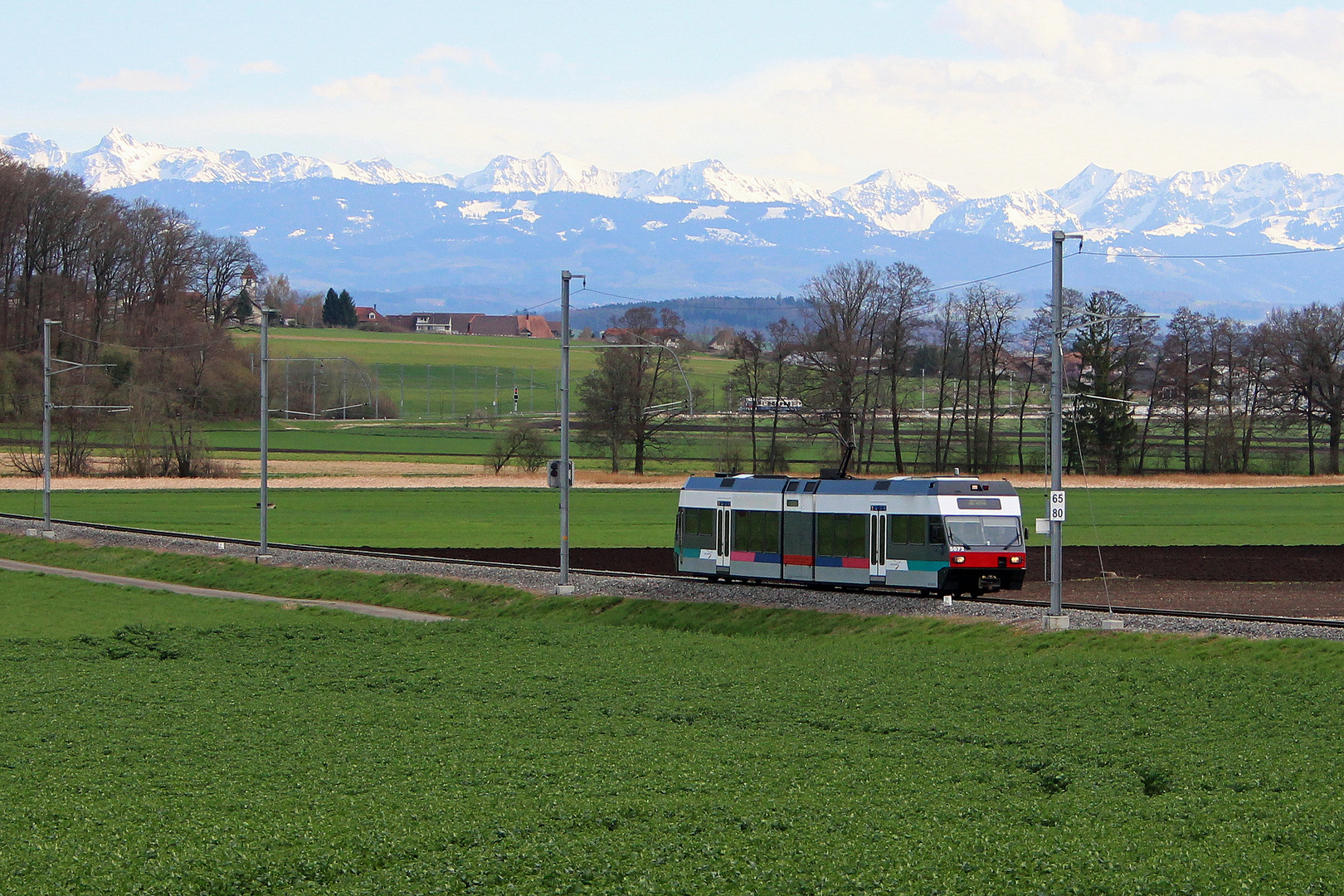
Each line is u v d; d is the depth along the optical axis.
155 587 67.50
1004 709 34.69
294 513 101.06
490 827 25.36
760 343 137.88
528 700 38.03
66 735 33.62
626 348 129.62
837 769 29.27
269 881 22.86
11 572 71.25
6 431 134.62
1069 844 23.38
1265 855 22.34
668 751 31.41
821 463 136.50
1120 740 30.92
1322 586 60.44
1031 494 116.12
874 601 51.72
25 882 22.66
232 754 31.69
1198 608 52.41
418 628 51.81
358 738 33.38
